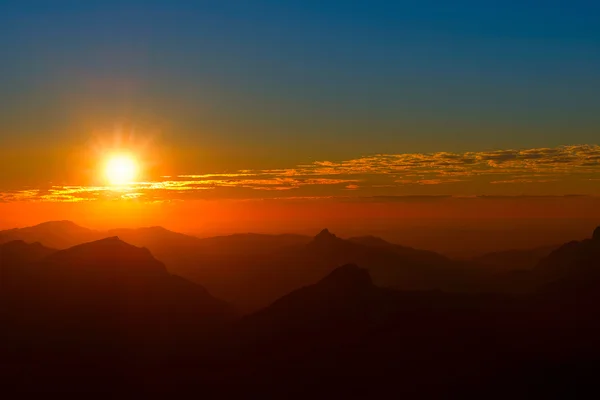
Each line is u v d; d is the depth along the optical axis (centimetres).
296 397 13788
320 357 15138
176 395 14575
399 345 14925
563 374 13800
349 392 13562
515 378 13488
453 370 13775
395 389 13375
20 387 14538
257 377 14850
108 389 14825
